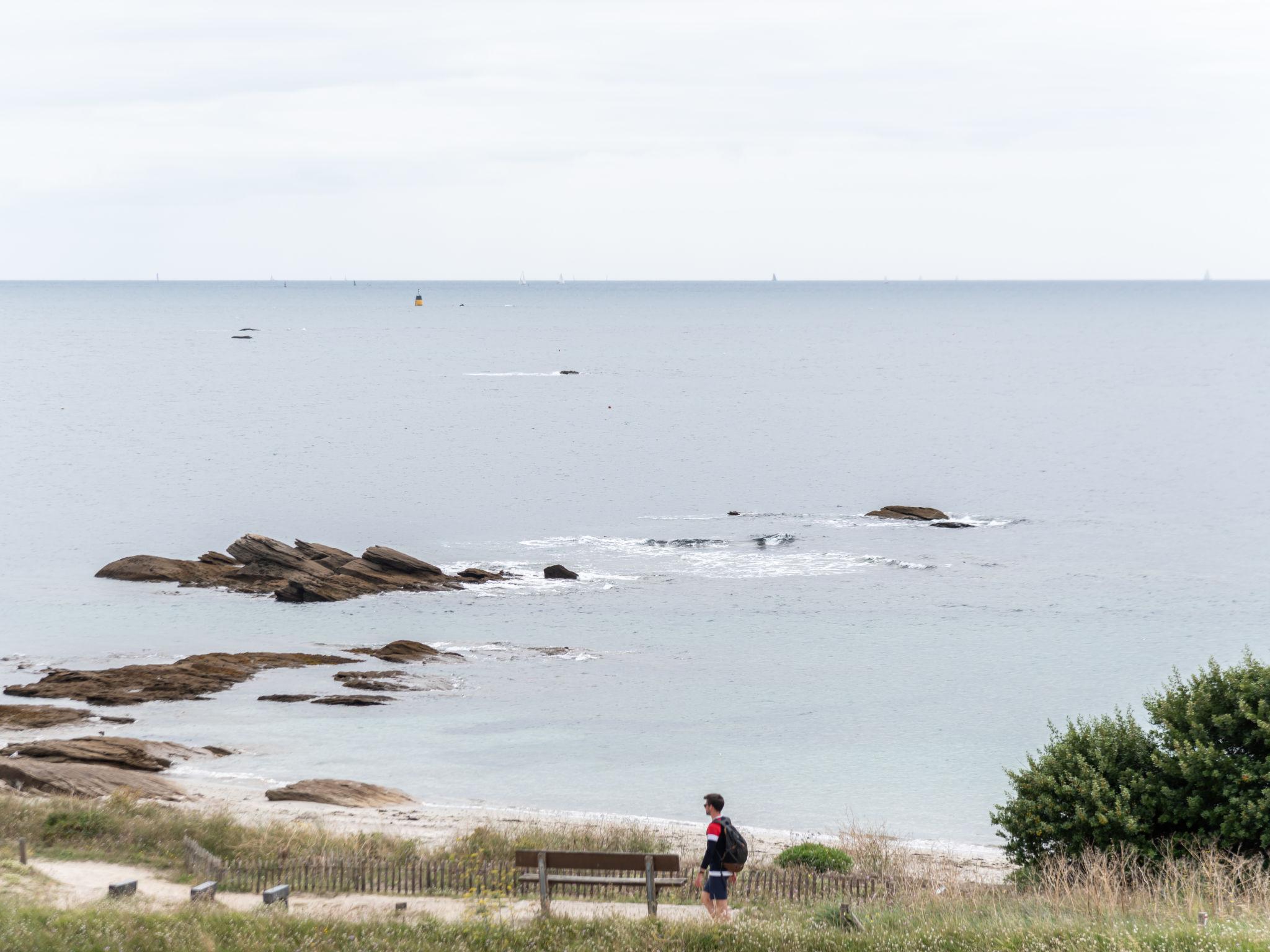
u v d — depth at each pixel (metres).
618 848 28.59
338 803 36.38
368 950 17.33
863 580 73.19
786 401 192.00
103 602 66.19
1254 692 22.89
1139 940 16.33
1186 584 72.31
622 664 55.25
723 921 18.02
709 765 42.22
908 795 39.31
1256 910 17.89
